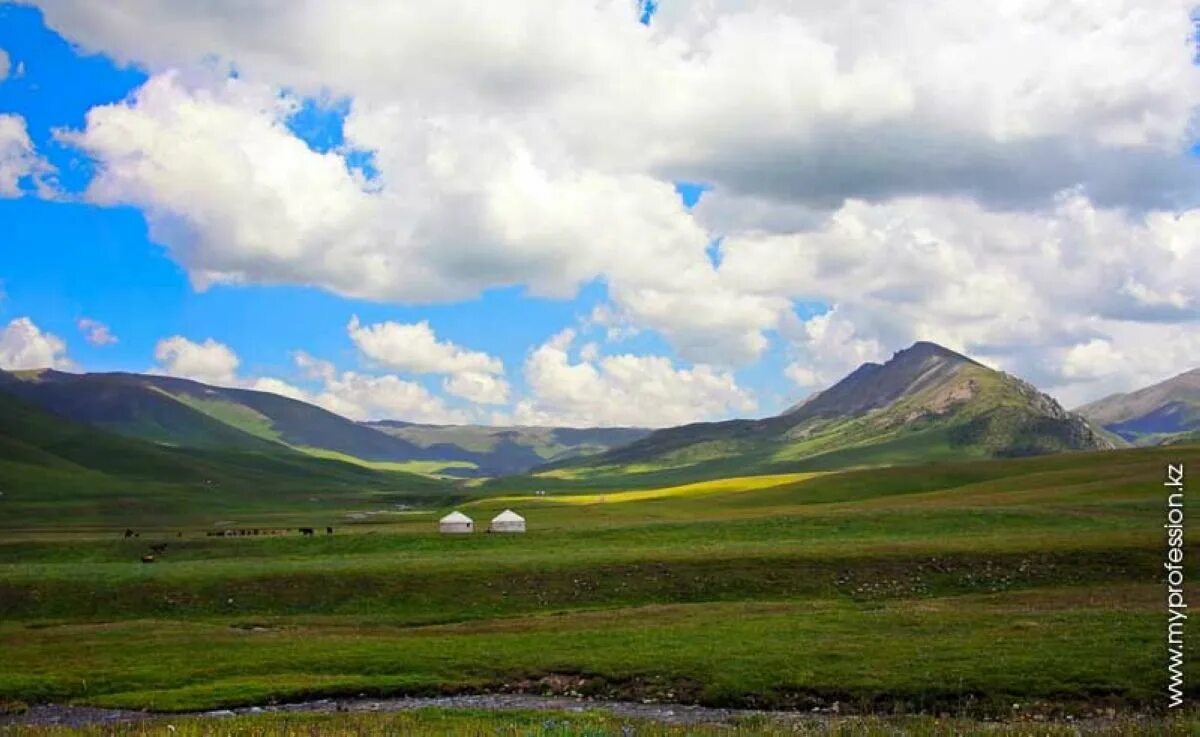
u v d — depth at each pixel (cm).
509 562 8200
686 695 4141
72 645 5744
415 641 5484
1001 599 6275
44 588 7675
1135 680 3797
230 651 5350
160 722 3753
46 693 4528
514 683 4488
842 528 10462
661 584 7488
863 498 17838
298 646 5419
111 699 4359
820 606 6344
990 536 8956
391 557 9369
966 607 5878
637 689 4278
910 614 5488
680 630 5366
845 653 4466
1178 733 3072
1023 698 3750
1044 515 10406
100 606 7425
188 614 7294
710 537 10419
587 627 5872
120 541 11538
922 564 7562
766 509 15462
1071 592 6438
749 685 4122
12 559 10888
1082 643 4347
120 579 7881
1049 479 15825
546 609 7150
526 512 17612
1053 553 7525
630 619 6116
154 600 7500
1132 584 6775
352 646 5353
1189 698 3622
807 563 7712
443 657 4928
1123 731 3106
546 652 4912
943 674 4016
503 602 7306
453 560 8531
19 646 5794
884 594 7075
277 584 7725
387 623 6756
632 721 3606
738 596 7238
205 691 4416
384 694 4397
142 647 5591
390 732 3325
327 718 3788
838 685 4006
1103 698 3688
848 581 7356
